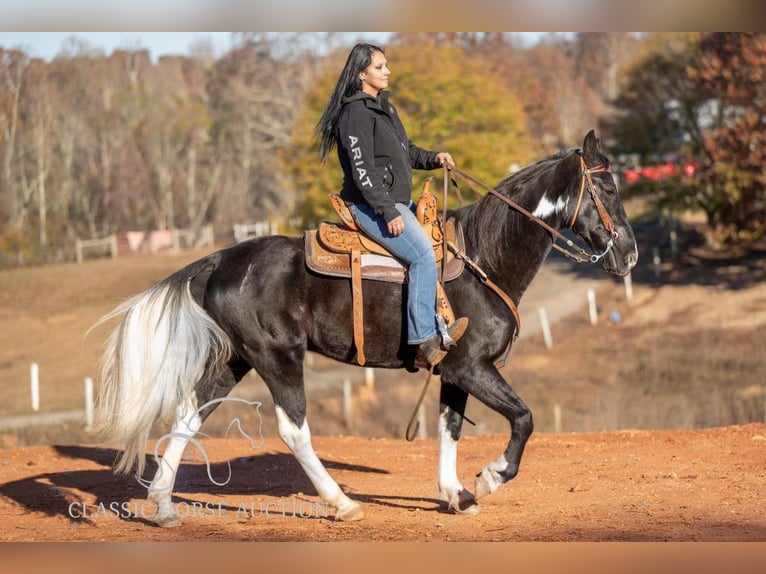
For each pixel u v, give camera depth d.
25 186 57.12
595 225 6.57
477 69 34.22
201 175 63.84
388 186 6.26
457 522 6.46
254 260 6.46
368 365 6.52
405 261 6.30
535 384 25.95
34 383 25.64
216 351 6.49
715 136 37.50
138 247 54.06
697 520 6.25
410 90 32.34
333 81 34.34
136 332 6.30
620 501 7.00
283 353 6.37
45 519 6.92
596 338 30.59
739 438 9.46
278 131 61.56
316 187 32.75
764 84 36.09
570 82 70.25
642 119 39.66
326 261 6.34
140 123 63.25
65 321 37.22
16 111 57.78
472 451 9.75
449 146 31.62
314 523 6.57
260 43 64.81
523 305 35.59
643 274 37.88
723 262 38.06
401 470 8.97
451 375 6.37
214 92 67.31
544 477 8.22
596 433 10.45
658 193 39.62
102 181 59.94
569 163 6.59
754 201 38.50
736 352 27.56
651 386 24.86
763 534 5.83
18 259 50.66
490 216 6.57
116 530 6.46
